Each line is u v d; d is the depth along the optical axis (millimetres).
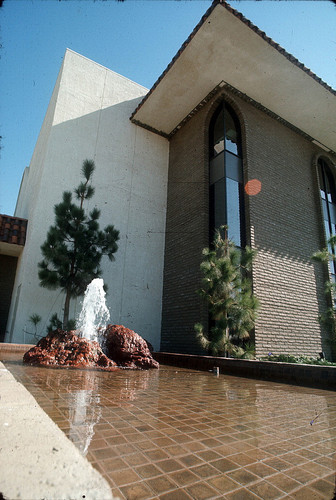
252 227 7707
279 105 9070
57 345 4902
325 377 3818
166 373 4633
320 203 9727
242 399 2818
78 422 1779
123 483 1106
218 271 5660
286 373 4281
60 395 2480
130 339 5398
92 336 5762
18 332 7238
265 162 8742
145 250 9523
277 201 8609
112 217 9219
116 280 8789
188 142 9898
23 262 8234
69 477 898
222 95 8836
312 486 1152
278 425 1975
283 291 7750
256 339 6773
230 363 5066
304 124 9734
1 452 1021
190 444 1553
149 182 10250
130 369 4898
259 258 7520
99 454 1348
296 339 7590
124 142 10094
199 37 7203
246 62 7816
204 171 8734
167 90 8953
